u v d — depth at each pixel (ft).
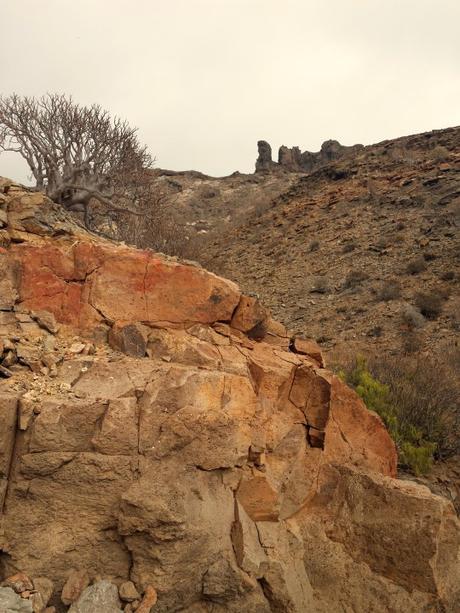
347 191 113.60
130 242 48.39
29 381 14.17
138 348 16.60
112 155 47.50
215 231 148.15
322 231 97.60
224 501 14.69
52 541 12.69
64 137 45.65
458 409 30.66
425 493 16.79
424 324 53.93
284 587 14.12
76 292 17.26
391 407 28.22
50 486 12.94
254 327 19.62
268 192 217.77
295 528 16.56
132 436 13.64
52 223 20.20
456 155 111.34
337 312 62.44
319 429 18.39
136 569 12.96
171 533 13.05
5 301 16.39
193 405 14.82
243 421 15.75
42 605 11.80
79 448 13.28
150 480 13.42
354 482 17.57
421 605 15.24
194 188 229.25
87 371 15.03
